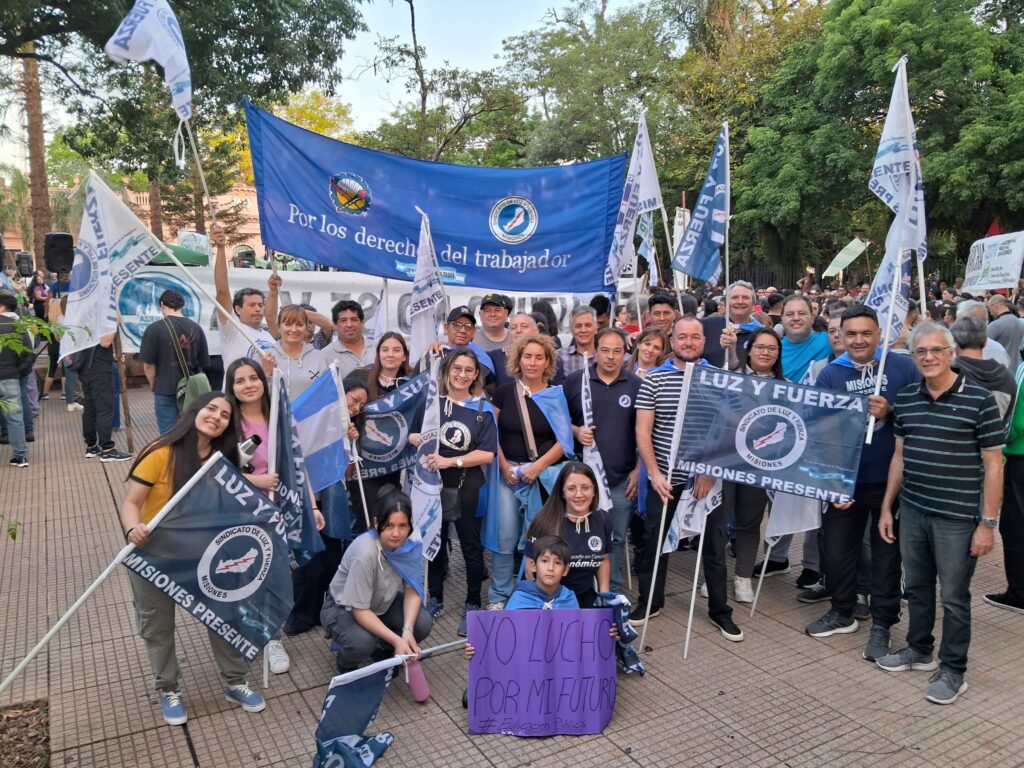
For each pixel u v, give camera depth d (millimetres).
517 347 4930
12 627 4711
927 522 4035
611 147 26391
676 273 5223
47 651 4434
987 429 3812
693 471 4500
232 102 14680
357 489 4961
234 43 14430
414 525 4477
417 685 3932
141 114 15742
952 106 20562
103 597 5148
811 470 4449
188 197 30422
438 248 6066
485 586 5531
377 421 4969
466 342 5691
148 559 3521
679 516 4570
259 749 3543
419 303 4934
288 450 4191
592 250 6270
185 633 4738
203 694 4023
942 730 3723
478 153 30094
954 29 20109
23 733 3664
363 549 3924
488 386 5453
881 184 4742
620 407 4969
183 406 7441
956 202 20547
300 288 9883
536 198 6172
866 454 4508
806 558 5492
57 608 4977
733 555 6254
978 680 4207
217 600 3678
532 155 27016
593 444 4715
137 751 3521
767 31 28547
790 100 23734
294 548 4266
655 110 26156
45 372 13344
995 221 21938
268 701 3961
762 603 5289
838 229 25438
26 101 19672
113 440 9516
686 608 5195
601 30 26953
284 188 5680
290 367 5582
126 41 4281
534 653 3746
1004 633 4801
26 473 8094
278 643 4395
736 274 31016
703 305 11930
